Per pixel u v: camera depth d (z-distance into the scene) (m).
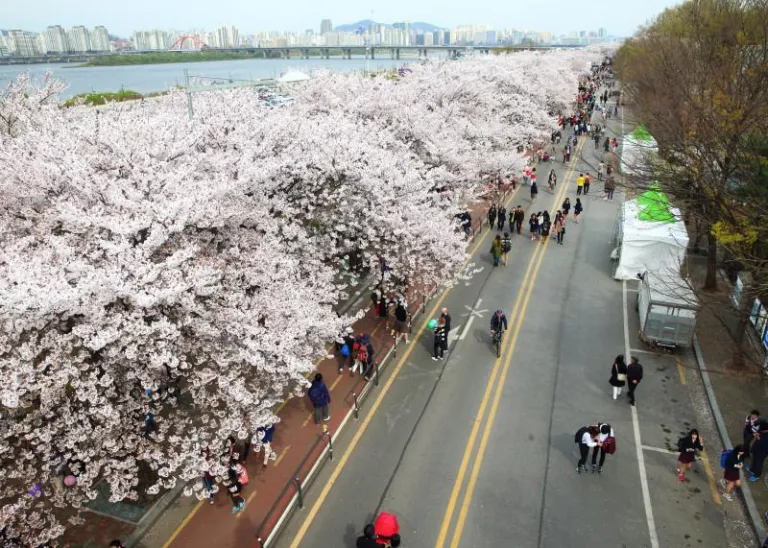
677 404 16.70
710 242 21.92
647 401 16.84
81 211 11.98
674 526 12.44
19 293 9.34
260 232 16.83
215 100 23.78
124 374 11.86
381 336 20.58
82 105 25.78
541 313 22.33
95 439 11.58
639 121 29.41
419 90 36.38
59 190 13.06
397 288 20.61
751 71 18.16
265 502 13.25
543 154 47.19
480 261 27.56
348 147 19.44
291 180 18.12
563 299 23.55
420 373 18.45
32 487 11.17
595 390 17.38
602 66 124.81
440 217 21.27
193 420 14.84
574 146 52.69
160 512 12.92
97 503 13.14
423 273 22.00
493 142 35.72
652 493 13.38
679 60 25.75
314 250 17.77
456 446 15.01
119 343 11.10
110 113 17.59
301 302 14.07
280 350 12.17
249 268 13.98
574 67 88.88
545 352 19.53
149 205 12.38
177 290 10.88
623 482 13.73
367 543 10.95
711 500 13.18
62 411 11.22
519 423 15.89
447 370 18.58
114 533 12.34
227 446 12.78
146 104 27.12
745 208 15.93
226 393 12.72
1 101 19.75
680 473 13.77
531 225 30.23
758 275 15.24
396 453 14.80
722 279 23.84
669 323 18.94
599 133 54.28
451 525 12.50
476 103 38.75
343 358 19.09
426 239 19.47
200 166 16.31
